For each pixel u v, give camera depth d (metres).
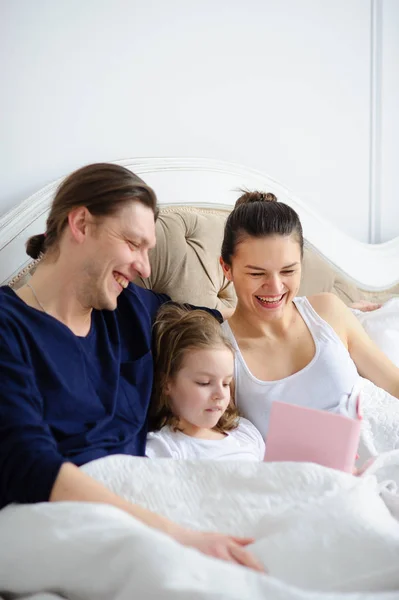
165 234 1.70
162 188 1.79
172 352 1.32
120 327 1.35
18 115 1.67
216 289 1.76
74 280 1.21
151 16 1.86
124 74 1.82
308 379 1.44
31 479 0.99
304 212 2.06
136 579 0.80
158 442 1.29
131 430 1.25
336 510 0.96
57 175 1.73
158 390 1.35
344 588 0.88
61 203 1.20
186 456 1.28
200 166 1.87
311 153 2.22
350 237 2.18
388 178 2.40
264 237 1.38
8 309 1.15
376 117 2.36
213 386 1.31
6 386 1.07
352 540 0.92
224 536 0.94
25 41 1.66
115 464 1.09
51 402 1.15
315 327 1.49
